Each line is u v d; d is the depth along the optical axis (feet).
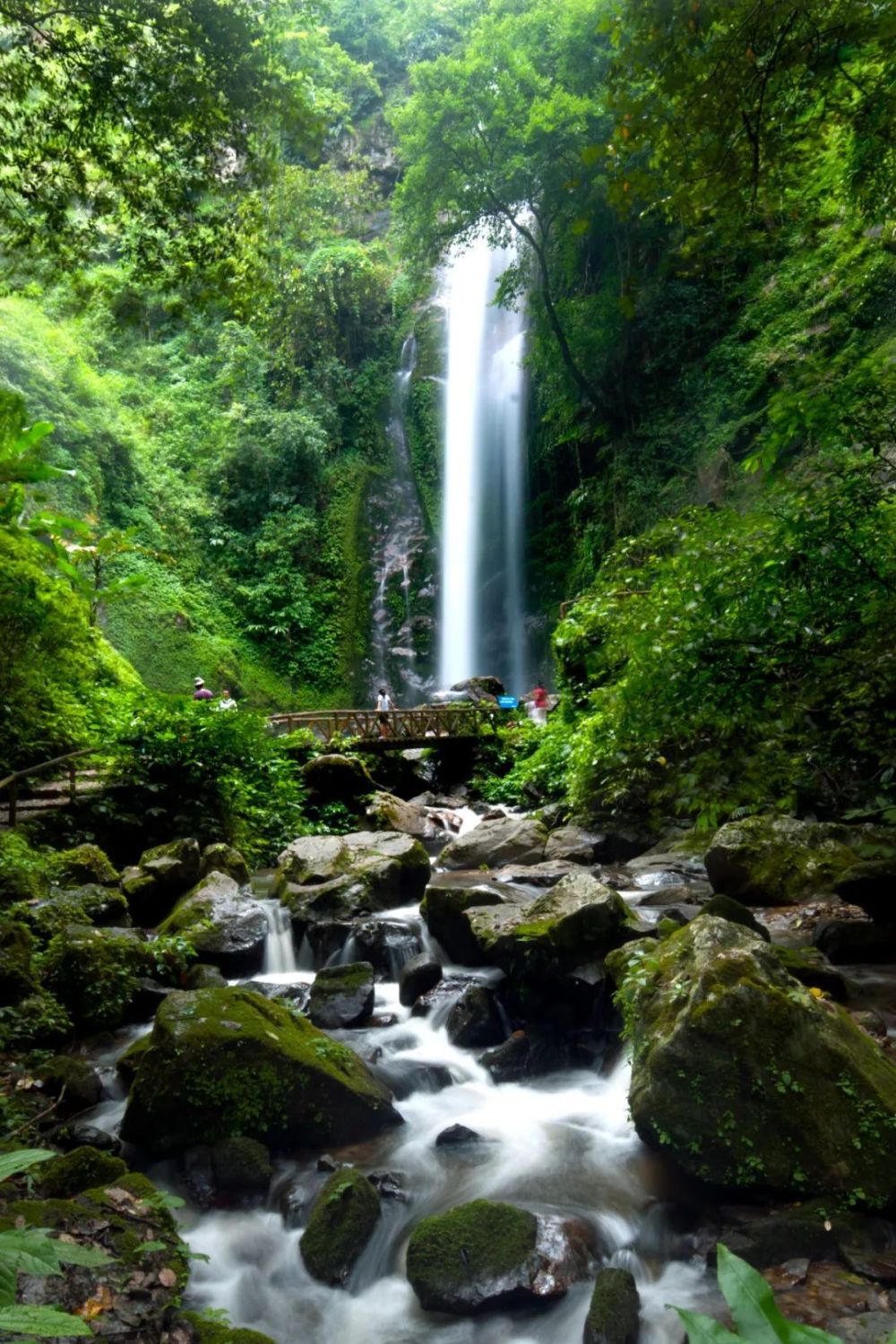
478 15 97.40
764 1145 11.41
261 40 22.40
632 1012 14.17
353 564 105.50
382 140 122.83
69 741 37.88
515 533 101.50
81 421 84.02
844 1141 11.18
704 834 32.27
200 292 27.81
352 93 124.26
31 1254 4.27
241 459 103.91
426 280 107.65
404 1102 16.49
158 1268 10.09
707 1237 11.30
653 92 15.76
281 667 97.81
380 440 113.29
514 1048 17.78
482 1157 14.21
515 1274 10.95
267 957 24.63
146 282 27.32
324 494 108.68
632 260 76.18
